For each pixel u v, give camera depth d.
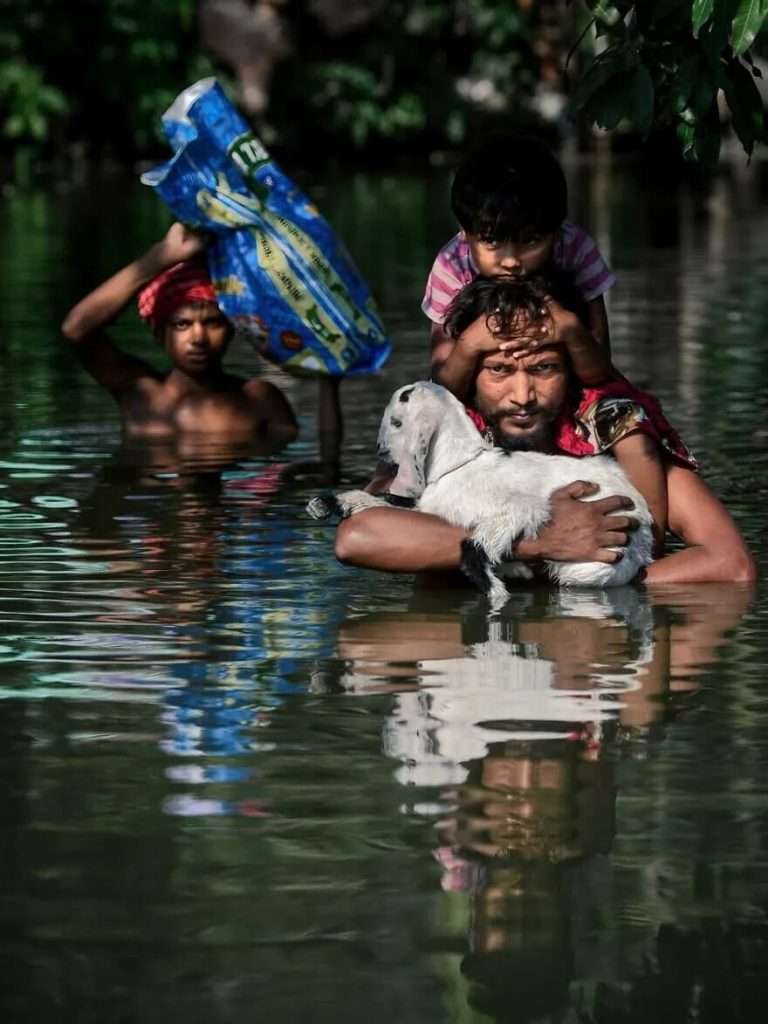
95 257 30.92
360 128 56.44
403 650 9.12
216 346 16.20
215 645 9.21
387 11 57.97
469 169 10.68
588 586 10.56
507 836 6.58
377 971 5.61
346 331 15.70
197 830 6.66
